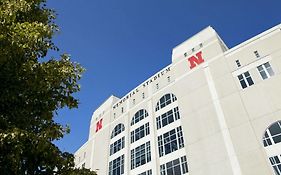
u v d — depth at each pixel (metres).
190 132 32.66
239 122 28.55
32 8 9.22
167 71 43.34
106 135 49.22
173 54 43.75
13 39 6.91
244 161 25.92
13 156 6.43
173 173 32.09
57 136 8.09
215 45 37.41
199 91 35.00
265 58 30.83
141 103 45.12
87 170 9.11
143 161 37.44
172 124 36.59
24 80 7.32
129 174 38.22
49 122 8.41
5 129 6.70
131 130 43.91
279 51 30.05
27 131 7.02
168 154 34.38
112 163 43.53
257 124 27.22
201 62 37.59
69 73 8.48
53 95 8.57
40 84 7.51
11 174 6.71
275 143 25.00
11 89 7.11
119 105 51.03
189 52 40.78
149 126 40.22
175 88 39.25
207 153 29.38
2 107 7.15
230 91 31.45
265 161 24.62
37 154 7.54
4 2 7.79
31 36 7.37
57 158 8.00
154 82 44.88
